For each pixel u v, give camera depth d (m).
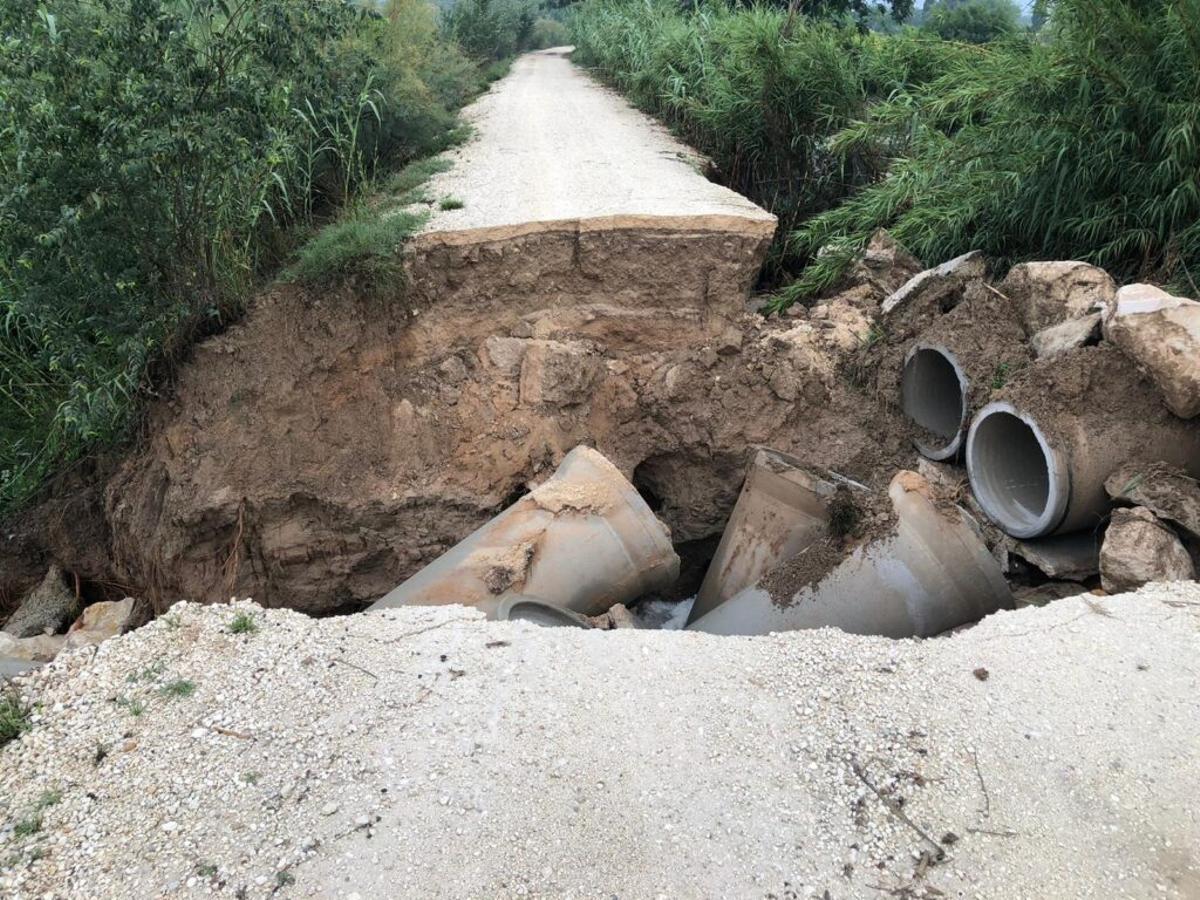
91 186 6.75
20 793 4.00
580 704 4.42
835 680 4.64
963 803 3.91
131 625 7.70
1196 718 4.36
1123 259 8.61
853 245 10.12
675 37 16.47
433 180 11.02
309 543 8.16
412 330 8.53
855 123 11.66
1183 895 3.50
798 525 6.83
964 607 5.89
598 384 8.67
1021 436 7.38
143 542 7.96
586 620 6.31
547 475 8.23
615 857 3.62
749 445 8.42
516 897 3.46
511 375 8.45
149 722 4.36
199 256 7.93
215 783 3.99
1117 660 4.76
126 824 3.80
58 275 7.06
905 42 13.97
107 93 6.71
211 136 7.13
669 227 8.70
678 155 12.91
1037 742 4.23
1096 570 6.57
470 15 28.34
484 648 4.84
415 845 3.66
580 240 8.68
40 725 4.39
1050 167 8.62
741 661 4.79
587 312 8.80
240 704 4.45
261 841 3.69
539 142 13.86
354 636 4.96
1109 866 3.62
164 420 8.22
